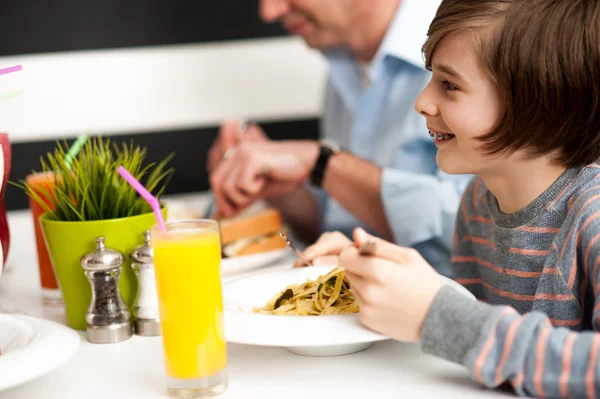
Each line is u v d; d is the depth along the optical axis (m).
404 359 0.91
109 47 2.69
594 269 0.87
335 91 2.44
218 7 2.77
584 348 0.75
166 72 2.76
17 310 1.20
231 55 2.80
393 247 0.86
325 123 2.50
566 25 0.89
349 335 0.83
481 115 0.93
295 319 0.87
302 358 0.93
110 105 2.72
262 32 2.82
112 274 1.03
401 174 1.85
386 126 2.07
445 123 0.97
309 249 1.20
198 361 0.80
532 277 1.01
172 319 0.80
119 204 1.08
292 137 2.92
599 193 0.92
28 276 1.45
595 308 0.83
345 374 0.87
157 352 0.98
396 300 0.82
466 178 1.82
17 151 2.65
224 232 1.61
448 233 1.81
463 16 0.92
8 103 2.63
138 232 1.08
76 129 2.70
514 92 0.90
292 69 2.87
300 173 1.96
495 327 0.77
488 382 0.78
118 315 1.03
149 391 0.84
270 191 1.98
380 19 2.09
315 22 2.17
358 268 0.84
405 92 2.03
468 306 0.80
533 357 0.76
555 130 0.92
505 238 1.04
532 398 0.78
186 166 2.82
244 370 0.89
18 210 2.65
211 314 0.80
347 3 2.10
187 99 2.79
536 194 0.99
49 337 0.87
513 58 0.89
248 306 1.03
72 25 2.65
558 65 0.89
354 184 1.91
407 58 1.96
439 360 0.90
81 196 1.08
